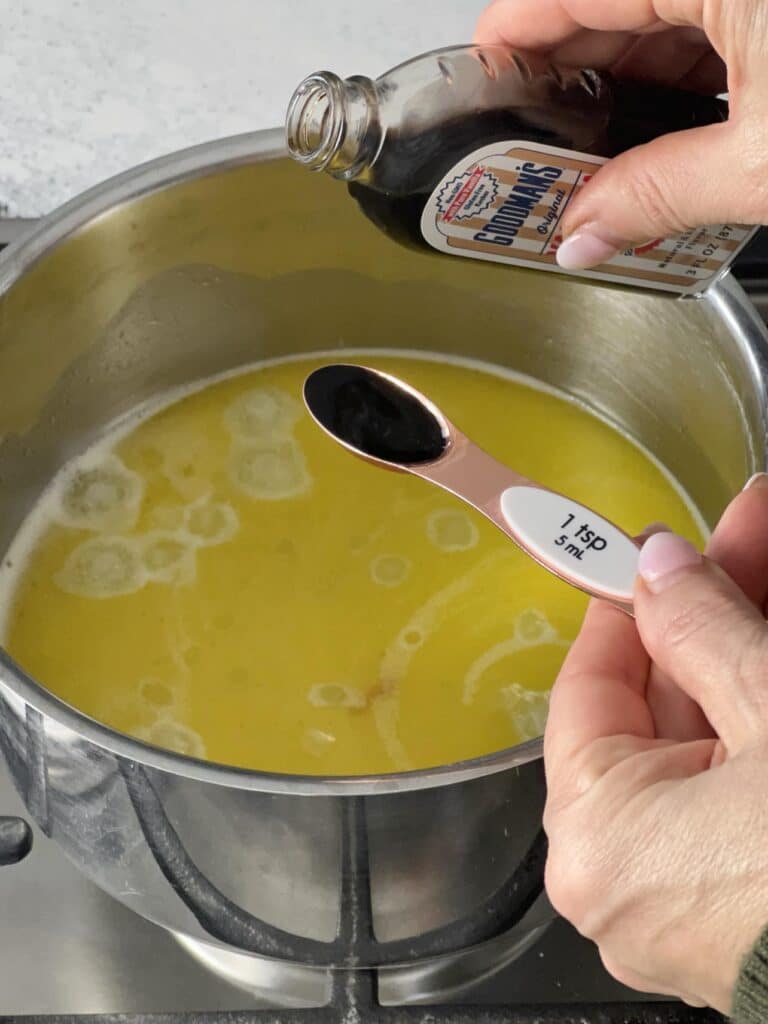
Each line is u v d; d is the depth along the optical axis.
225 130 0.50
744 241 0.33
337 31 0.52
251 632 0.42
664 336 0.42
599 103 0.31
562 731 0.26
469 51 0.31
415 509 0.45
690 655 0.24
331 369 0.37
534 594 0.43
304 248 0.45
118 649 0.41
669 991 0.27
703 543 0.45
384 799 0.26
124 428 0.48
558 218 0.32
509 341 0.49
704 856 0.22
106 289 0.42
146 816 0.28
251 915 0.30
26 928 0.35
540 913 0.32
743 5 0.26
